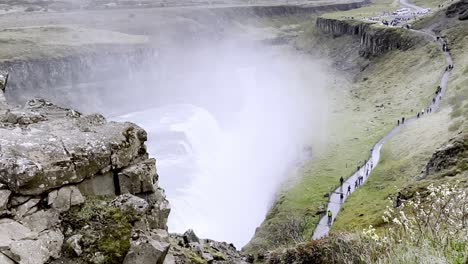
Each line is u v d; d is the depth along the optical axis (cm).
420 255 896
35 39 13000
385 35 14575
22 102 10781
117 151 1146
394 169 5928
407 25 14625
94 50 13075
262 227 5397
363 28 16362
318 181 6719
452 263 859
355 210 4878
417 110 9075
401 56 13350
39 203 973
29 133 1088
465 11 13188
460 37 12038
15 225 909
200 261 1364
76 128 1177
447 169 3812
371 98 11725
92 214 1032
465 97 7981
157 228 1184
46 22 18075
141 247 993
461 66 10156
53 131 1130
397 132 8094
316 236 4422
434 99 9088
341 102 12075
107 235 999
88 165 1071
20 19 18800
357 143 8238
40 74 11506
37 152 1005
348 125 9700
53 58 11825
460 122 6034
